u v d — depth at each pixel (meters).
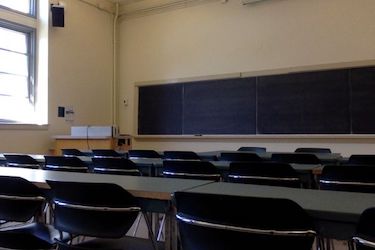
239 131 5.96
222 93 6.16
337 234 1.05
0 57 5.64
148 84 6.93
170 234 1.42
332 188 2.13
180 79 6.59
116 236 1.42
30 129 5.77
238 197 1.05
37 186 1.65
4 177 1.65
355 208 1.08
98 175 2.00
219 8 6.30
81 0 6.70
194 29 6.54
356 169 2.07
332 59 5.34
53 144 6.09
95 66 6.98
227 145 6.11
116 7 7.27
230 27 6.18
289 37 5.67
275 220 1.03
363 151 5.07
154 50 6.95
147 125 6.92
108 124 7.20
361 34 5.16
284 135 5.58
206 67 6.38
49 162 3.07
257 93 5.84
